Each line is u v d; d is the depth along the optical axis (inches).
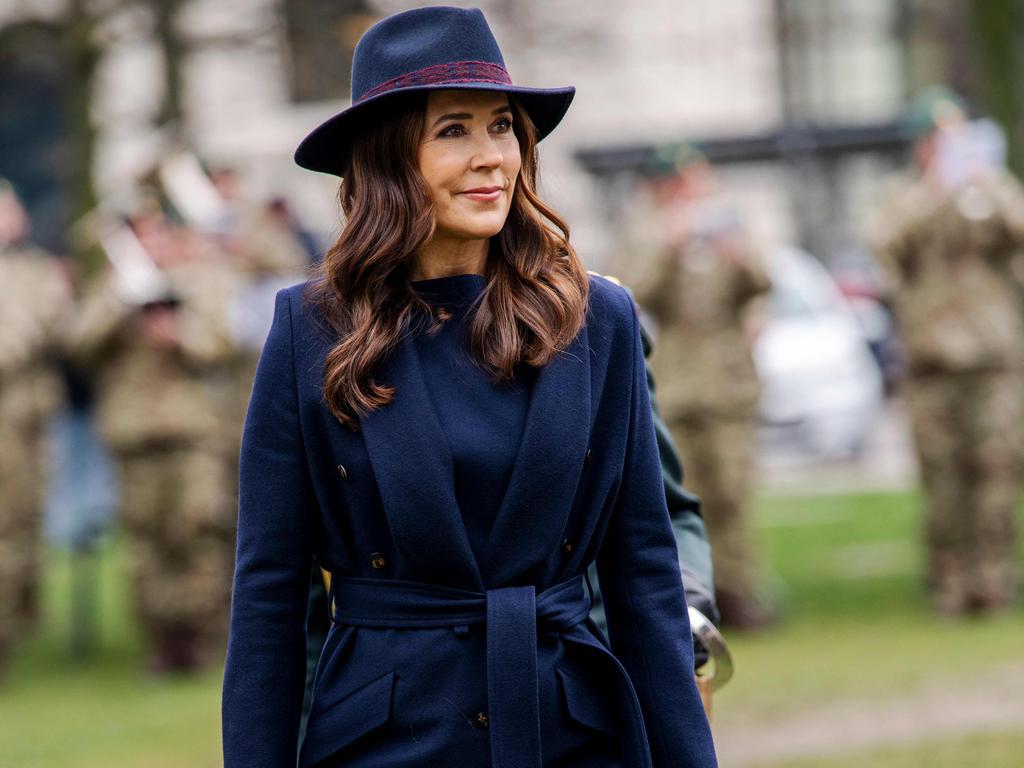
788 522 1236.5
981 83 1231.5
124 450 847.1
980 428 878.4
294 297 289.0
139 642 968.3
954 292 878.4
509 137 287.9
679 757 282.8
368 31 287.7
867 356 1553.9
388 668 276.8
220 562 874.8
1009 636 818.8
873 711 674.8
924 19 2250.2
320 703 281.6
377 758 276.7
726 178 1860.2
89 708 781.9
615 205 1594.5
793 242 1839.3
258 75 1989.4
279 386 285.1
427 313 284.7
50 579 1216.8
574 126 2142.0
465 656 275.1
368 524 281.0
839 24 2253.9
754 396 892.6
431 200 283.6
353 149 289.7
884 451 1601.9
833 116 2231.8
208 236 869.8
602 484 284.0
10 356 873.5
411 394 277.3
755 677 754.2
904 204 882.8
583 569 288.8
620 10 2133.4
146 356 848.3
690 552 333.7
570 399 278.8
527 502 275.0
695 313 885.8
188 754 660.7
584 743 279.6
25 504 885.2
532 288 285.0
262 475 284.7
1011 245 876.6
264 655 282.4
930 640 821.9
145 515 851.4
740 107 2204.7
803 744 628.4
